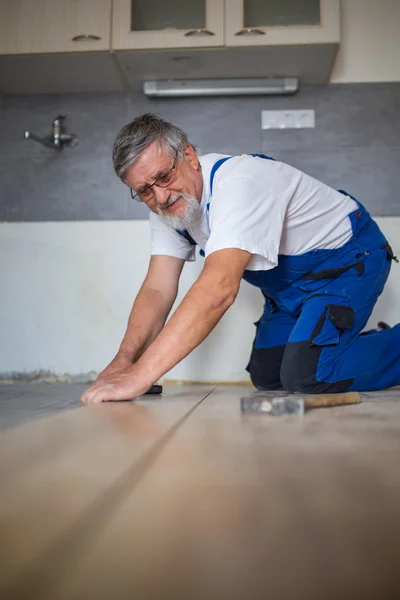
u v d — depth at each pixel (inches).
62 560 9.2
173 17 100.2
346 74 111.5
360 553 9.5
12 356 109.9
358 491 14.4
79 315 109.7
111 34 100.2
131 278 109.2
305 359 62.6
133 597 7.7
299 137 110.9
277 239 52.7
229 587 8.1
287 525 11.3
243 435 25.5
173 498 13.7
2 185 115.0
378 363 65.3
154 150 55.9
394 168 109.5
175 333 46.8
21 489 14.7
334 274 67.1
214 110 112.3
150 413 37.1
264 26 98.3
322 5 97.9
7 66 105.7
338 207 67.1
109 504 13.1
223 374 105.7
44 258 110.8
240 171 53.7
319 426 28.9
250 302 106.0
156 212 60.8
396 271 105.3
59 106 115.3
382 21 112.0
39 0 101.6
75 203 113.4
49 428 28.6
